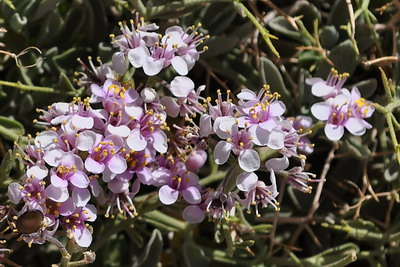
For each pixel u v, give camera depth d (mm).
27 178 304
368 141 344
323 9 352
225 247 345
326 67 341
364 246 346
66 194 304
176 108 315
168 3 326
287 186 344
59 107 311
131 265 344
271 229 340
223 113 313
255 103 312
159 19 343
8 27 339
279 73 336
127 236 348
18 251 342
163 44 313
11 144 341
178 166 317
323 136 339
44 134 306
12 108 338
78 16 341
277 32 350
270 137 307
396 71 342
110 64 334
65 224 309
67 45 344
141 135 311
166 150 313
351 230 337
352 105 323
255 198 312
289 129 312
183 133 318
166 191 315
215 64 347
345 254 333
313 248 344
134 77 341
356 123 322
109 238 343
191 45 317
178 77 314
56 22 337
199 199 316
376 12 349
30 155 309
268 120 309
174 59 314
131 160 314
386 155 343
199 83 353
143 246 346
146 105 314
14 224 306
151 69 312
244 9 324
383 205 344
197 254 339
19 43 340
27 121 337
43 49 342
